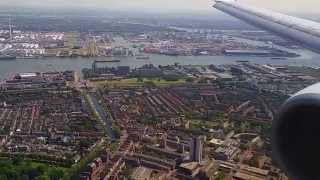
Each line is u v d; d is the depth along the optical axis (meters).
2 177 177.25
